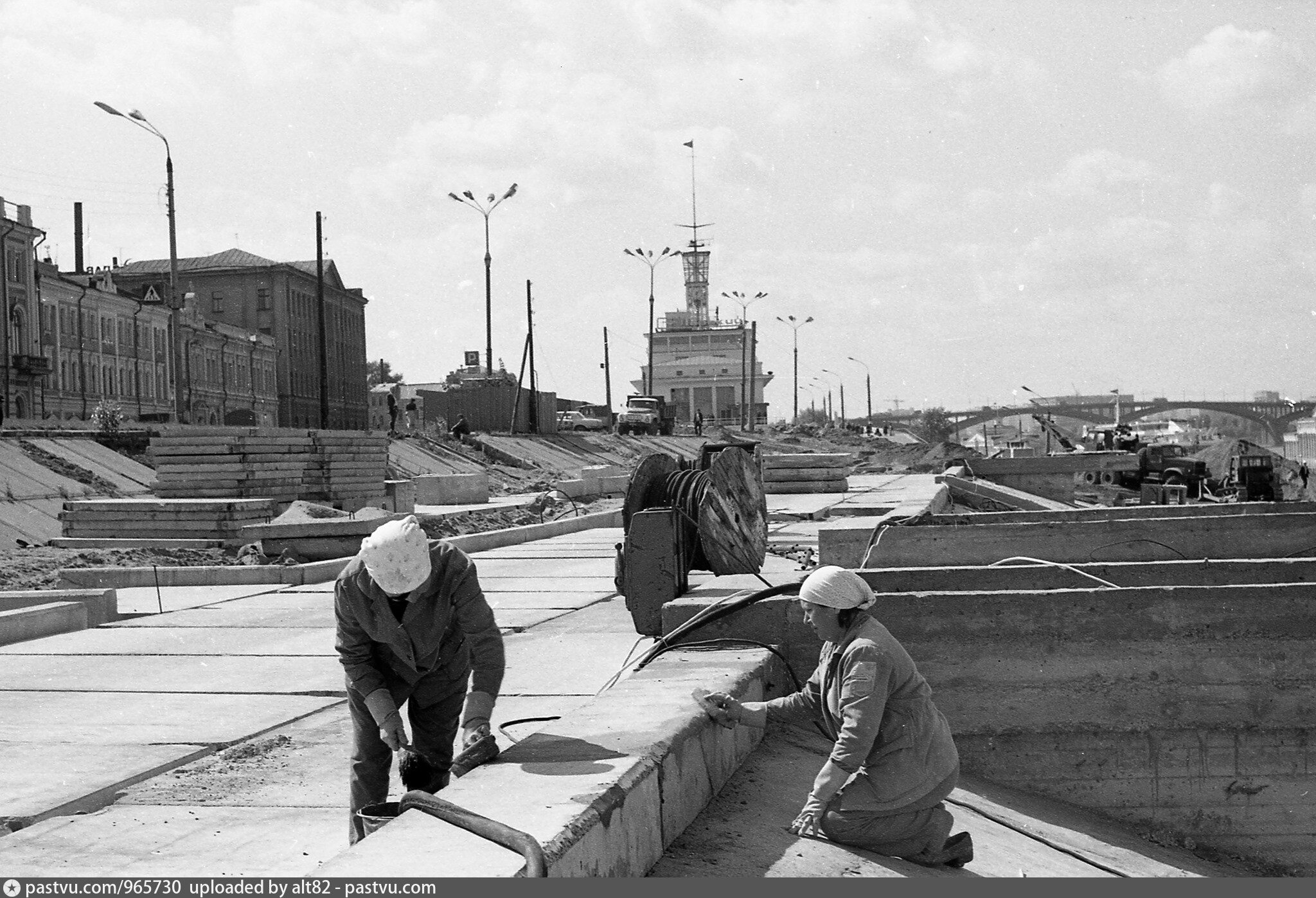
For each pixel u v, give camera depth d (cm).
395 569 436
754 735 677
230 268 10019
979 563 1301
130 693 833
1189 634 788
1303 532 1282
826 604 515
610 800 400
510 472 4569
